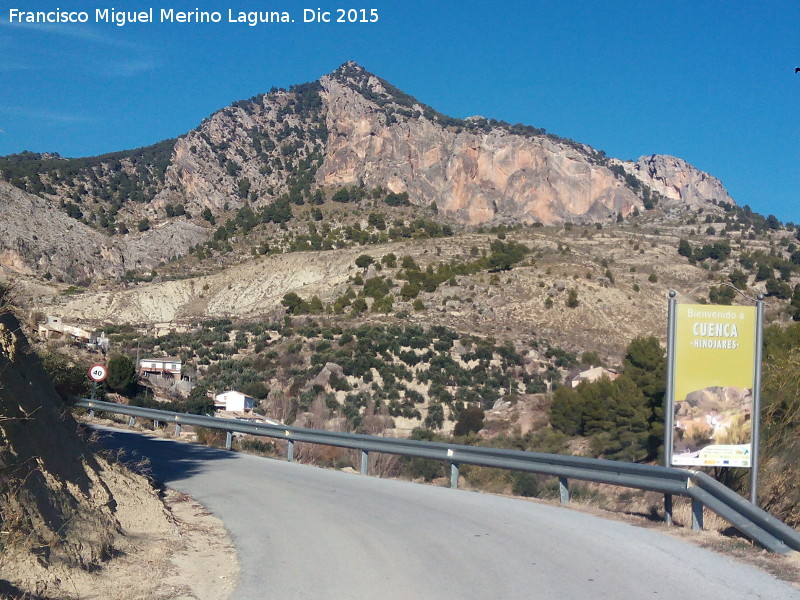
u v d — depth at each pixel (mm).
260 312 82188
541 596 7270
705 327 11336
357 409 37656
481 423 34188
